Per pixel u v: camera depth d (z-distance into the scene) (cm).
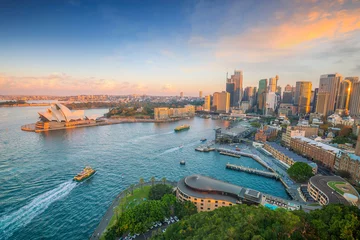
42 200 12838
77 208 12081
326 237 5866
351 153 18275
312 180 14225
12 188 14250
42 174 16688
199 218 7488
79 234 9944
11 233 9881
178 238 6556
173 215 11031
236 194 11538
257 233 5806
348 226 5766
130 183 15650
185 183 12756
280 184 16675
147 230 9700
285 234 5944
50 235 9838
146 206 10419
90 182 15588
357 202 11175
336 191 12562
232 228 5834
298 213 7231
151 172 18250
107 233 8950
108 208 11869
